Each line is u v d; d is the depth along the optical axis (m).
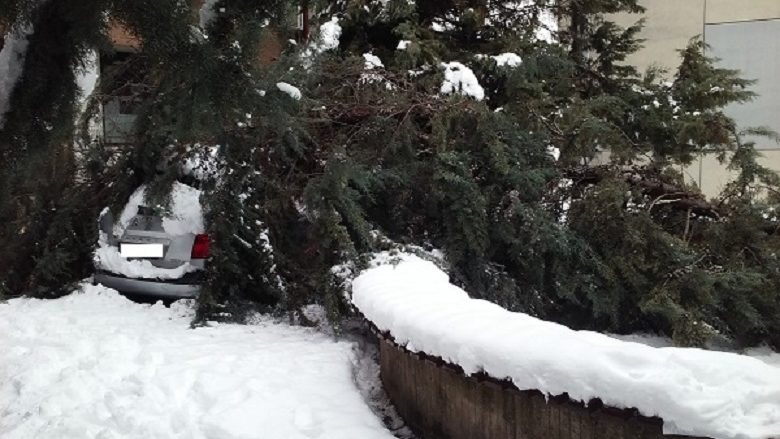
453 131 7.79
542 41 10.55
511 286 7.43
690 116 9.14
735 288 7.20
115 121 7.79
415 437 4.67
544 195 7.91
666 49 14.93
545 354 3.24
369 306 5.01
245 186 7.25
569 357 3.15
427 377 4.53
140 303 7.41
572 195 7.98
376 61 8.74
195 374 5.29
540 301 7.67
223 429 4.38
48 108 3.96
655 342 7.60
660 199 7.98
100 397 5.07
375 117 7.65
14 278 7.98
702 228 7.92
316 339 6.44
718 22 14.62
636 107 9.74
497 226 7.49
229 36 4.17
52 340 6.15
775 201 7.65
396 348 4.65
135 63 4.71
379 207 7.65
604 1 11.86
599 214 7.59
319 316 6.95
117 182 7.78
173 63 4.04
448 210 7.42
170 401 4.91
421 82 8.51
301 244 7.36
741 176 7.86
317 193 6.80
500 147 7.52
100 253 7.60
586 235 7.70
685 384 2.83
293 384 5.14
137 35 3.94
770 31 14.30
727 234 7.62
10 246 7.89
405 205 7.62
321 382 5.22
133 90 7.06
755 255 7.55
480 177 7.77
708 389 2.84
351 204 6.93
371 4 10.26
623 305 7.75
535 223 7.40
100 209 7.93
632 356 3.03
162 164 7.43
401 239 7.41
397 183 7.46
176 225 7.33
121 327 6.57
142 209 7.50
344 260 6.71
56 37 3.85
